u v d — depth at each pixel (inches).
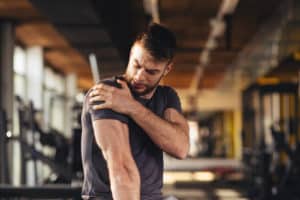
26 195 158.7
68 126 705.6
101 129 73.7
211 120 1883.6
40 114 318.0
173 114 80.4
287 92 462.3
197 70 778.2
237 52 601.6
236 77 771.4
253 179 493.0
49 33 472.4
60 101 714.2
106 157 73.5
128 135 74.9
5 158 180.2
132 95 77.2
